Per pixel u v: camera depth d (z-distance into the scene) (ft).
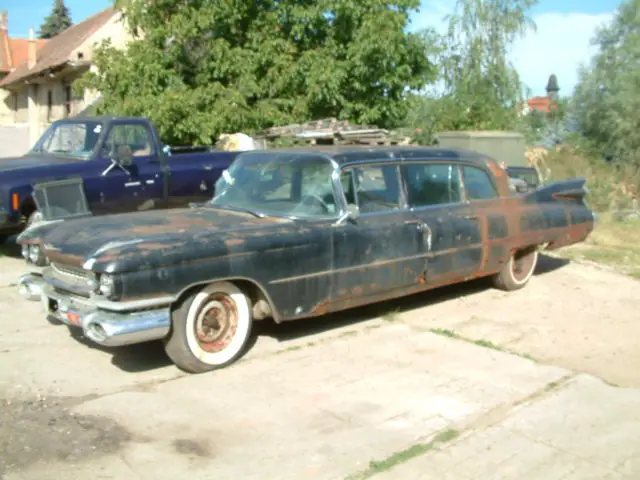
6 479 11.98
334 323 21.17
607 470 12.57
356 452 13.11
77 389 16.06
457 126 54.65
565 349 19.20
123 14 56.59
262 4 57.47
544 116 61.00
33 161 30.19
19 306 22.88
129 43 54.44
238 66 54.08
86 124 31.17
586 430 14.11
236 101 51.78
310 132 44.29
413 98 56.34
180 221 18.17
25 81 84.17
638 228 38.50
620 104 50.24
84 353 18.48
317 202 19.04
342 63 55.47
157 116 48.29
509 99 57.16
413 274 20.56
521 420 14.51
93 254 15.44
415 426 14.19
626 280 27.27
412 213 20.76
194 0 54.39
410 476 12.25
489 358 18.12
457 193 22.39
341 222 18.76
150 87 51.90
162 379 16.65
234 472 12.39
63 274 17.16
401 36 54.90
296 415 14.67
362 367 17.44
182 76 54.65
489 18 56.80
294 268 17.84
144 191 31.22
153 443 13.42
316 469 12.48
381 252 19.63
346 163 19.40
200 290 16.53
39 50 96.53
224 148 49.39
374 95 56.54
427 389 16.07
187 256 15.97
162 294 15.70
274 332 20.21
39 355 18.29
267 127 54.24
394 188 20.56
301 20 56.54
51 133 32.63
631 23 54.03
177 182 32.30
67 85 79.97
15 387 16.15
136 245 15.52
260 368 17.33
